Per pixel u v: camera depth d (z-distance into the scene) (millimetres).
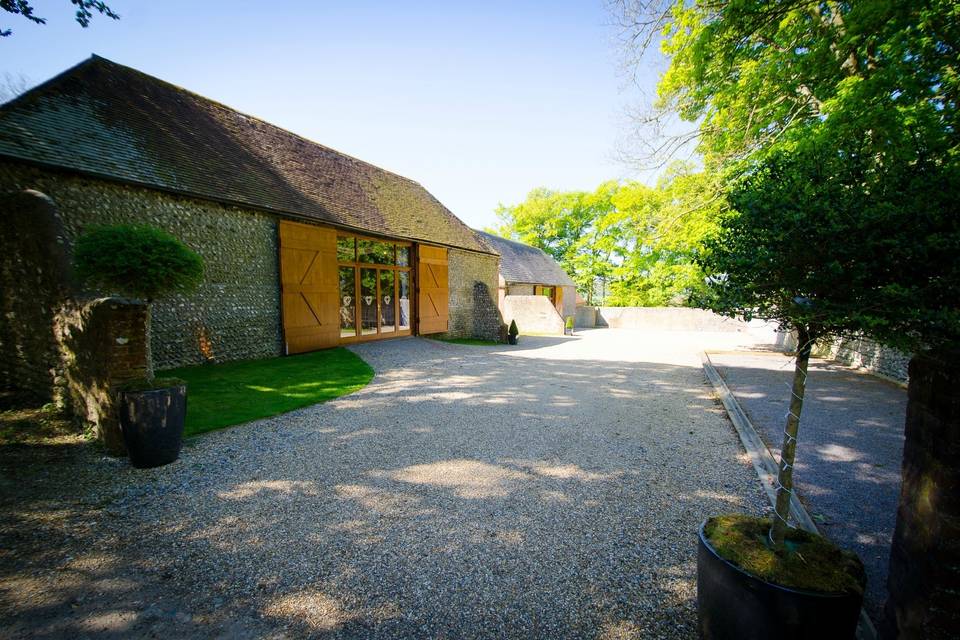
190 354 8320
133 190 7406
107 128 7773
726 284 2047
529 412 6168
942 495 1466
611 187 30344
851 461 4355
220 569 2594
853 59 6324
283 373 8258
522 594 2389
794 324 1929
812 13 6418
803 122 7480
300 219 10320
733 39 6996
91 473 3900
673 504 3459
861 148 1822
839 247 1590
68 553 2734
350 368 9047
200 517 3199
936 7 4633
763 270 1841
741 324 23016
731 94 7926
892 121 4422
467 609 2271
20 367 5738
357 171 14914
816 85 6910
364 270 12797
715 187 10156
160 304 7875
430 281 15047
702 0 7223
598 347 15312
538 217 34125
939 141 3293
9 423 4906
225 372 8016
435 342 14188
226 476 3906
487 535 2980
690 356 12695
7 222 5457
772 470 4109
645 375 9375
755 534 2047
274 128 12859
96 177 6863
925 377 1624
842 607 1618
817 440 4977
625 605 2311
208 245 8562
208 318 8602
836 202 1642
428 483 3812
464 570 2592
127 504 3379
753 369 9820
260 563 2654
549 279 27375
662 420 5863
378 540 2912
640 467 4219
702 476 4012
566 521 3178
